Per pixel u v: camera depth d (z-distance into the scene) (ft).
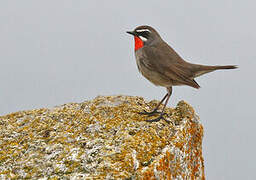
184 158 35.83
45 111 44.39
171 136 36.29
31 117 42.68
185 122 39.70
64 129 37.99
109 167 29.04
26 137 36.70
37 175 29.50
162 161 30.73
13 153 33.50
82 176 28.02
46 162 31.09
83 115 41.65
